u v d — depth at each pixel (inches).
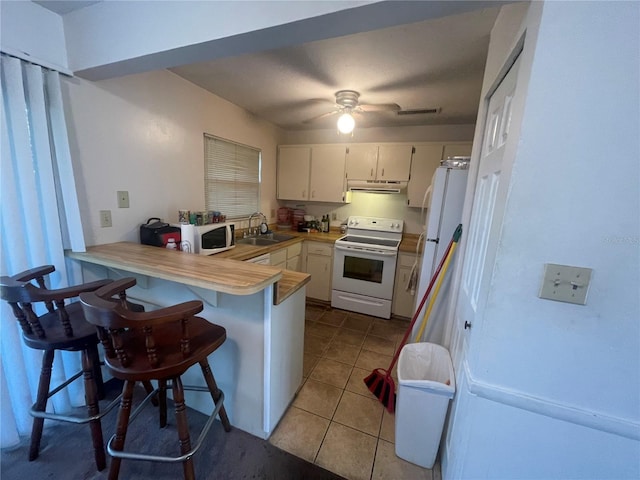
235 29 42.3
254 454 55.7
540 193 30.3
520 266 32.2
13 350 52.7
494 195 41.5
